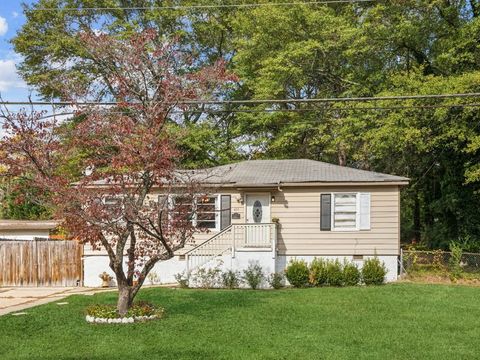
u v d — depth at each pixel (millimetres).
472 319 13672
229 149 33938
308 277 20828
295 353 10555
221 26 35688
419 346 11109
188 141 30250
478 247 25578
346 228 22406
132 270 13984
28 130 13555
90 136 13562
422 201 33969
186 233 14609
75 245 23625
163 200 13797
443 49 27516
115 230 13500
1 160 13617
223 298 17219
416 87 24109
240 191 22938
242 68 33375
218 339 11664
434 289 18609
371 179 22219
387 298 16750
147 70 14367
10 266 23562
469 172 23766
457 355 10461
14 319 13977
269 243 21734
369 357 10297
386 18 28859
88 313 13945
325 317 13969
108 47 14727
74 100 14562
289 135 31422
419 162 29000
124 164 12820
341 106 27312
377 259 21516
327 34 29797
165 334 12141
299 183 22406
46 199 13984
